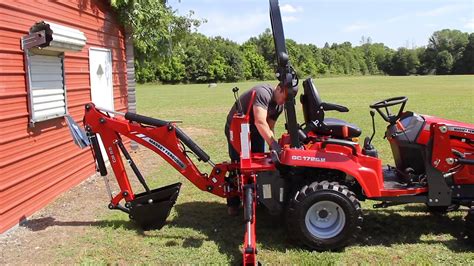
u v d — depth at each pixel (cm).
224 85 5978
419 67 10100
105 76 891
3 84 522
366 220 542
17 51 554
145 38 1051
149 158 953
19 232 528
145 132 512
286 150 459
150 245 484
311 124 494
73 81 734
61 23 684
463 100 2306
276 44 455
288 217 454
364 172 457
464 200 482
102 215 584
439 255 446
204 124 1595
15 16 549
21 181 560
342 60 9950
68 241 498
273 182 474
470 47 9325
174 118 1836
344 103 2303
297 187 470
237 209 574
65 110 688
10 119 537
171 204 530
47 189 633
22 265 441
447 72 9688
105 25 893
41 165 615
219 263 438
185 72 7419
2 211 516
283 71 457
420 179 489
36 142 601
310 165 453
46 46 574
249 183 481
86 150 782
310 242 451
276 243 479
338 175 481
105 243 490
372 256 444
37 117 595
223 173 527
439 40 9869
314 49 9581
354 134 492
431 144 466
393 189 468
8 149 531
